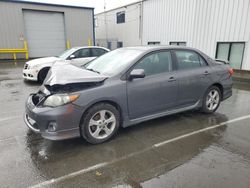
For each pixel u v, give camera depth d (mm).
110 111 3299
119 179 2488
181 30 14305
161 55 3861
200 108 4598
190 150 3148
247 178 2508
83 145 3260
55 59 8211
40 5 16641
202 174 2576
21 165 2730
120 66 3543
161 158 2930
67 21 18016
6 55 16000
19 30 16203
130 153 3053
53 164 2768
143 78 3559
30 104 3229
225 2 11141
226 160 2889
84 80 3014
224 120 4352
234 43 11031
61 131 2938
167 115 4234
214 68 4566
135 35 20031
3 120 4234
